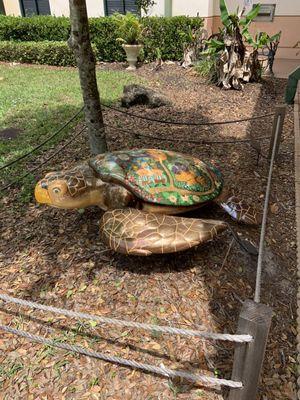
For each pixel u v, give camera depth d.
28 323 1.74
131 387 1.47
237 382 1.20
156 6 7.98
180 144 3.66
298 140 3.82
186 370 1.53
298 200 2.75
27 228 2.39
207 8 7.82
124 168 1.97
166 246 1.71
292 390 1.48
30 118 4.39
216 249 2.12
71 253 2.13
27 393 1.46
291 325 1.76
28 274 2.01
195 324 1.71
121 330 1.69
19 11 9.19
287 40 8.66
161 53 7.60
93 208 2.51
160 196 1.93
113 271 1.99
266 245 2.23
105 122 4.23
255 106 5.01
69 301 1.84
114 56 7.77
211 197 2.10
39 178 2.98
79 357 1.58
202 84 5.95
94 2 8.52
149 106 4.78
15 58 7.80
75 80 6.16
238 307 1.80
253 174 3.08
